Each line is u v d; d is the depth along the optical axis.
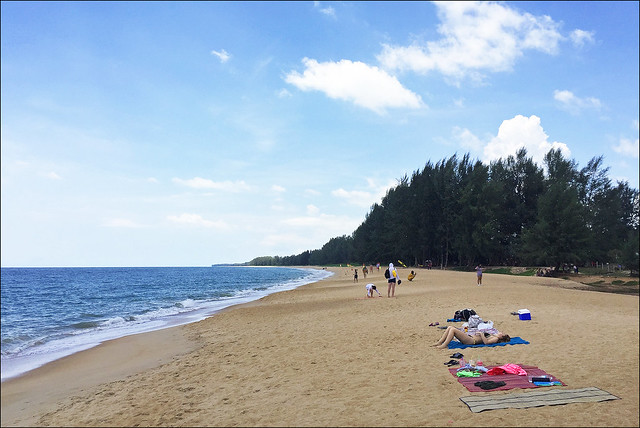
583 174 77.19
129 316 26.41
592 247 63.06
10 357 15.19
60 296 51.44
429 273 59.94
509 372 8.36
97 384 10.79
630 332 13.10
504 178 81.88
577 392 7.15
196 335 17.31
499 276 53.81
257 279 92.44
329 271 126.19
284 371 9.80
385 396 7.32
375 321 16.41
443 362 9.53
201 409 7.54
